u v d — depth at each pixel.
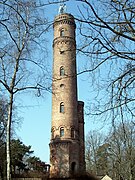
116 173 49.44
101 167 63.44
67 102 53.12
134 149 36.50
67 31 56.00
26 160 70.88
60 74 54.09
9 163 20.36
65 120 52.06
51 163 50.00
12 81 21.58
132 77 8.65
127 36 7.71
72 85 54.47
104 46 8.07
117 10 7.99
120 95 8.82
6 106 33.25
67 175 48.34
